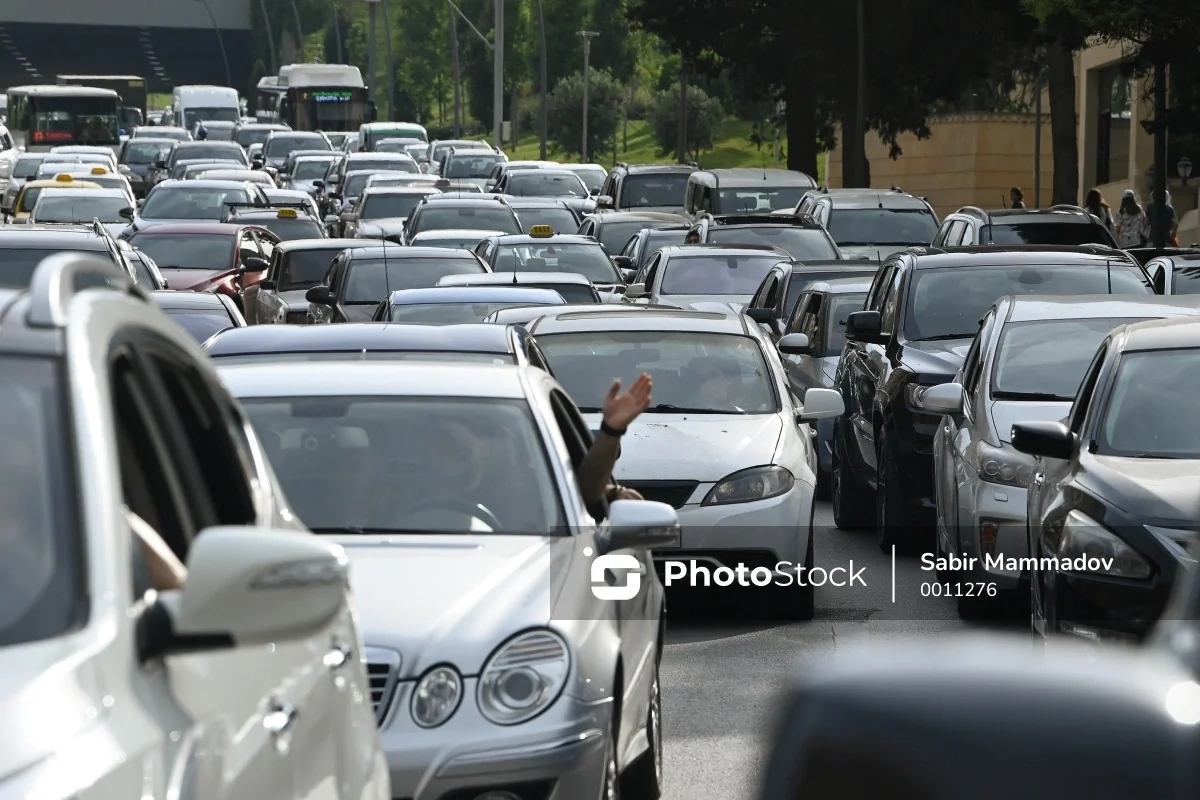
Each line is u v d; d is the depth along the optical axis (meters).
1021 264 50.03
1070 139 124.56
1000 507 34.00
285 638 9.60
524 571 19.73
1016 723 8.32
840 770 8.40
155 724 8.88
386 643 18.22
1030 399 36.66
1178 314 39.44
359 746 13.29
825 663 8.91
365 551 20.20
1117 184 180.25
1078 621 24.78
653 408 37.34
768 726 8.93
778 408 37.47
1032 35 114.81
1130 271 49.88
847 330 48.53
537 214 124.25
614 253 108.94
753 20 166.25
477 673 18.27
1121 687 8.53
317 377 23.66
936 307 48.34
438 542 20.52
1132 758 8.17
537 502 21.78
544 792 18.14
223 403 13.19
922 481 42.62
